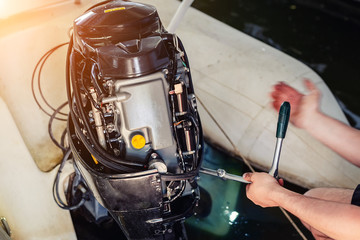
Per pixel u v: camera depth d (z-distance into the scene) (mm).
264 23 3674
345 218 1089
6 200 1670
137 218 1344
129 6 1376
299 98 1762
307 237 1870
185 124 1279
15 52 1721
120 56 1181
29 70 1782
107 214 1890
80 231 1899
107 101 1168
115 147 1332
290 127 2027
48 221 1732
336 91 2924
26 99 1809
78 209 1933
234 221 1947
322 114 1681
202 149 1385
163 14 2369
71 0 1892
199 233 1895
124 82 1178
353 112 2744
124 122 1212
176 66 1269
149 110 1204
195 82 2260
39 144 1864
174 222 1480
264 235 1884
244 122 2125
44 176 1772
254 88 2141
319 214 1135
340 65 3188
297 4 3955
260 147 2094
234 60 2246
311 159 1985
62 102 1923
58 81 1902
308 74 2197
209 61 2271
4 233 1511
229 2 3959
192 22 2418
